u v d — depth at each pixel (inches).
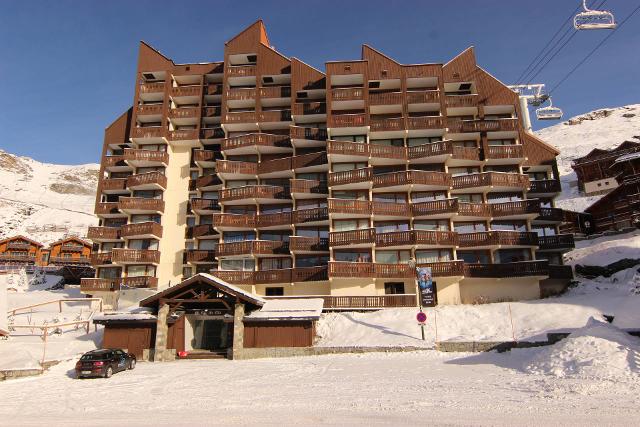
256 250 1595.7
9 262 2854.3
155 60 1980.8
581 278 1552.7
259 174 1736.0
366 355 990.4
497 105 1692.9
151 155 1857.8
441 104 1659.7
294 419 455.2
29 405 598.9
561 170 4062.5
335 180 1576.0
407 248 1515.7
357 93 1679.4
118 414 521.0
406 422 420.5
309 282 1535.4
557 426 376.5
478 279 1503.4
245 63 1959.9
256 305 1156.5
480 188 1567.4
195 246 1788.9
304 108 1745.8
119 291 1700.3
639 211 1857.8
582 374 593.9
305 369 847.1
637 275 1298.0
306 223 1593.3
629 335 707.4
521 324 1086.4
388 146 1606.8
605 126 5531.5
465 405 480.4
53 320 1381.6
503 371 710.5
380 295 1391.5
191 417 485.7
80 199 5383.9
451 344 975.0
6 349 983.6
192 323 1222.9
